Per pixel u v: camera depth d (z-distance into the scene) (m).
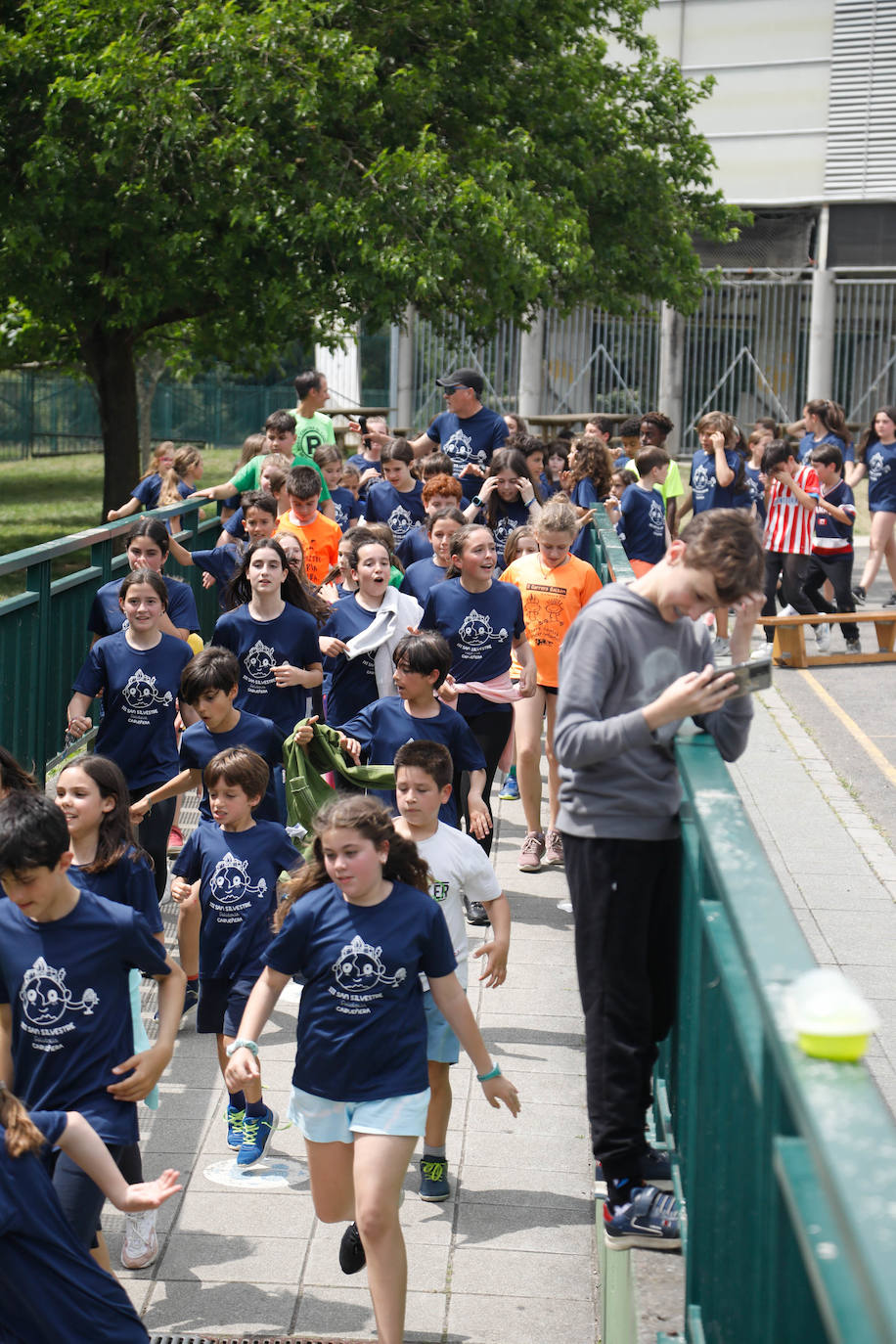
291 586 7.07
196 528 11.97
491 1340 3.95
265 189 16.12
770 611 13.57
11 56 16.36
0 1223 3.13
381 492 10.07
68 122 16.86
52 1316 3.20
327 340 18.30
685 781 2.83
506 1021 5.92
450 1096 4.66
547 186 19.39
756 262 29.00
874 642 13.66
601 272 20.45
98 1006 3.82
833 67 27.62
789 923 1.91
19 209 16.62
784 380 29.16
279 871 5.13
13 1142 3.17
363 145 17.12
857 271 28.38
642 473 10.47
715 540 3.07
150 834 6.48
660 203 21.05
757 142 28.31
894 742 9.98
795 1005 1.54
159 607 6.64
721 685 2.95
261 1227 4.51
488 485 9.09
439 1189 4.65
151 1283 4.20
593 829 3.26
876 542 14.16
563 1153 4.96
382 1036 3.79
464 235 16.50
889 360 28.77
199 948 5.31
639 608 3.21
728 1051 2.29
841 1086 1.41
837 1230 1.20
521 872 7.73
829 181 28.00
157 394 43.75
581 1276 4.25
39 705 7.69
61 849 3.71
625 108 21.88
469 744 5.93
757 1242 1.99
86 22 16.06
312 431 11.90
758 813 8.29
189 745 6.07
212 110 16.45
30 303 18.23
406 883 3.90
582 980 3.36
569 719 3.16
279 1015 6.01
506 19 18.91
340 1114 3.81
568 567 7.57
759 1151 1.95
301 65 16.23
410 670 5.81
